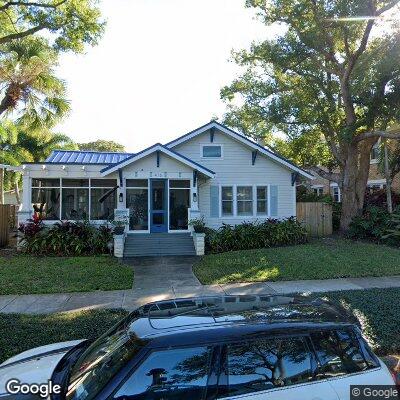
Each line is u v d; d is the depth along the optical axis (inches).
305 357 126.6
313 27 745.6
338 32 776.3
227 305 152.1
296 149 1036.5
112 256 609.3
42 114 802.8
